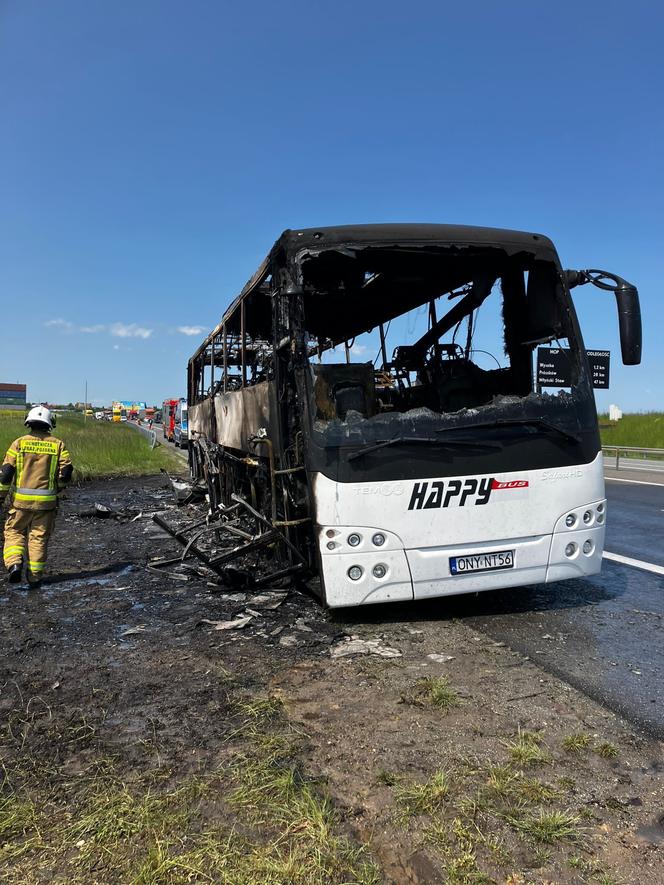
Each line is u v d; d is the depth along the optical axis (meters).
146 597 6.37
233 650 4.73
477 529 5.00
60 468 7.05
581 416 5.32
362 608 5.77
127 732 3.46
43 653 4.79
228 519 8.62
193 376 15.24
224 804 2.76
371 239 5.32
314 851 2.44
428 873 2.37
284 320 5.53
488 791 2.85
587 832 2.58
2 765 3.15
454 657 4.50
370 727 3.46
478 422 5.04
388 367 7.36
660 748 3.25
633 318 5.41
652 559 7.73
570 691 3.93
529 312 5.80
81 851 2.49
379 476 4.83
